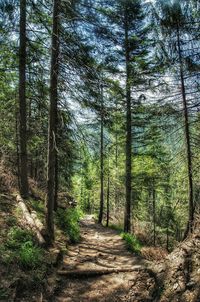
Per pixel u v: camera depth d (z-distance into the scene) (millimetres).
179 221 22766
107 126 15906
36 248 8648
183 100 13836
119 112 17797
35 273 7414
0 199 11281
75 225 14062
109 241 13719
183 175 14930
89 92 10945
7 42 13172
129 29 17469
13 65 13930
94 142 11203
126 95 17766
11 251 7867
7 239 8438
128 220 17750
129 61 17469
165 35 13430
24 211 10758
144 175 21109
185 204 16562
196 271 5711
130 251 11602
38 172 20109
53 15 10484
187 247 6324
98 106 11445
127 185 18031
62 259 9250
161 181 23469
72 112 11258
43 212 12281
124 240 13992
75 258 9719
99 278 8344
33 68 13609
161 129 14828
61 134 13234
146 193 34938
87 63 11242
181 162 14508
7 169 15070
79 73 10570
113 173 27406
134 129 19156
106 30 11859
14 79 14883
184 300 5398
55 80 10508
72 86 10727
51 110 10484
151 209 33906
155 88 14562
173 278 5973
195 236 6379
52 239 10133
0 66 13961
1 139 15727
